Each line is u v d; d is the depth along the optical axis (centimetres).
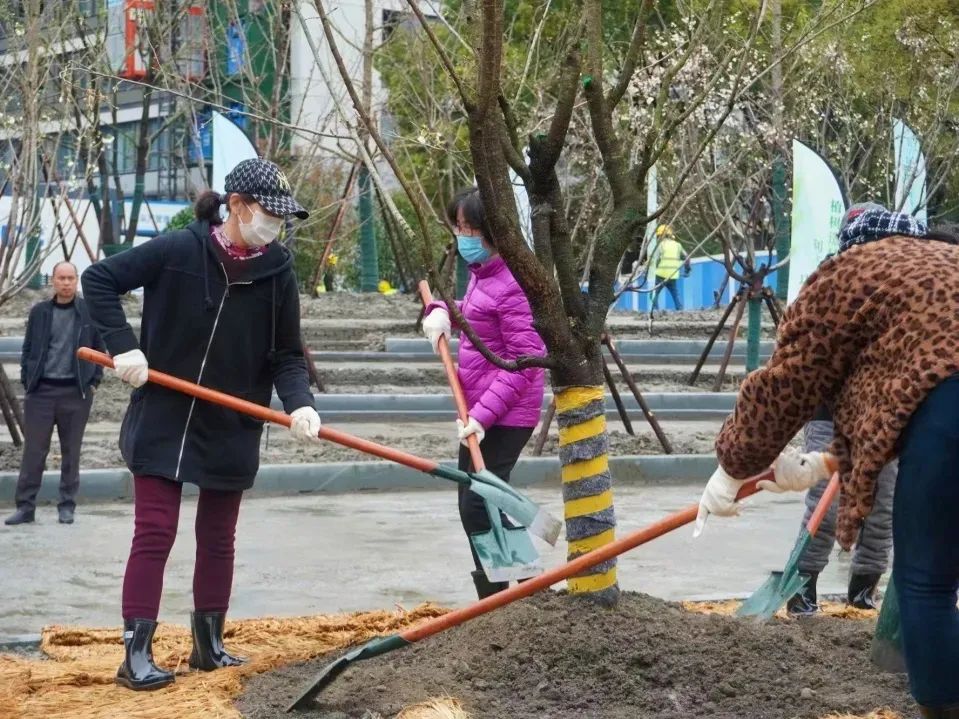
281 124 1013
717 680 486
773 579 462
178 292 525
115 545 947
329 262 2847
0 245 1408
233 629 612
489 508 568
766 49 1656
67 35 1639
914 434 365
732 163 1703
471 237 590
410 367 1967
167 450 520
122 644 610
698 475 1336
